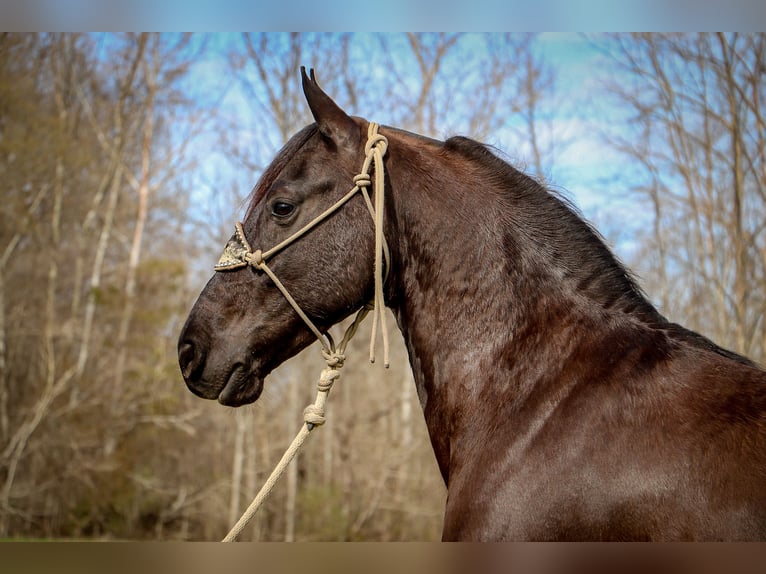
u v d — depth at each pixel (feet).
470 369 7.74
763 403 6.43
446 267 7.99
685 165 54.19
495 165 8.33
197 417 67.21
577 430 6.85
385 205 8.18
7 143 67.51
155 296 71.77
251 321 8.23
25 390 68.80
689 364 6.92
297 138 8.61
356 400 63.62
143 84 90.74
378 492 59.47
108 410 64.54
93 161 79.61
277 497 62.39
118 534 61.36
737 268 44.60
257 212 8.41
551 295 7.66
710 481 6.14
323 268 8.09
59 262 75.00
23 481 61.82
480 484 7.11
